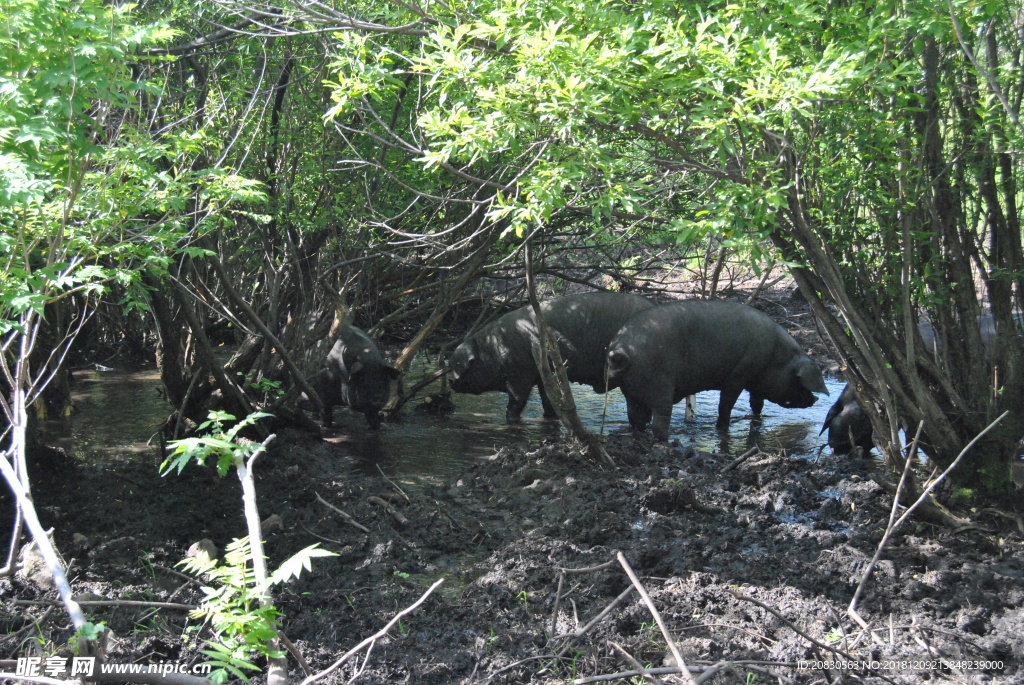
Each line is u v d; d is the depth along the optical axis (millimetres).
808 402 10797
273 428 9875
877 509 7223
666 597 5602
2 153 4434
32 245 4973
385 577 6164
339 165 10383
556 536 6770
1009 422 6961
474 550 6715
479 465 8773
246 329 9727
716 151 5176
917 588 5711
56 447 8750
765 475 8203
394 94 10055
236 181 5660
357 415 11391
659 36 5609
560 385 8438
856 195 6938
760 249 4984
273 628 2688
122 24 4863
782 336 10672
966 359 7242
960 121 6695
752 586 5824
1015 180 7008
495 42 5672
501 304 14594
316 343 11516
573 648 4988
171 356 9227
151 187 5348
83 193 5227
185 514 7309
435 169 6270
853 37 5629
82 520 6996
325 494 7867
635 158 6125
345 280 11406
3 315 4988
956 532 6637
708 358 10258
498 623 5355
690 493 7297
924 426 6984
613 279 16531
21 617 5102
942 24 5223
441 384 11945
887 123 6023
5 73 4543
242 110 9320
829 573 6012
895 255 6859
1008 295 7102
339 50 8477
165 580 5945
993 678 4652
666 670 3867
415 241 10719
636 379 9922
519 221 5574
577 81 4918
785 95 4762
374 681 4668
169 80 9297
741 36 4977
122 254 5383
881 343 7070
